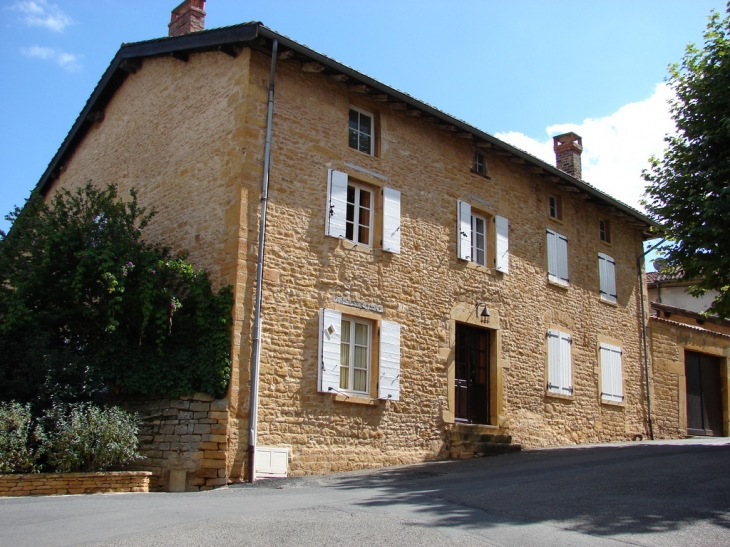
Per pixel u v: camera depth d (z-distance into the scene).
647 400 17.70
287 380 10.43
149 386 9.88
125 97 14.22
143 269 9.96
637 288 18.39
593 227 17.20
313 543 5.57
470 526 6.27
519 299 14.55
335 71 11.49
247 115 10.75
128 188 13.41
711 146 12.06
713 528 6.30
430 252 12.88
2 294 10.06
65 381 9.49
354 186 12.14
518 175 15.18
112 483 8.76
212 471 9.51
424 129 13.30
